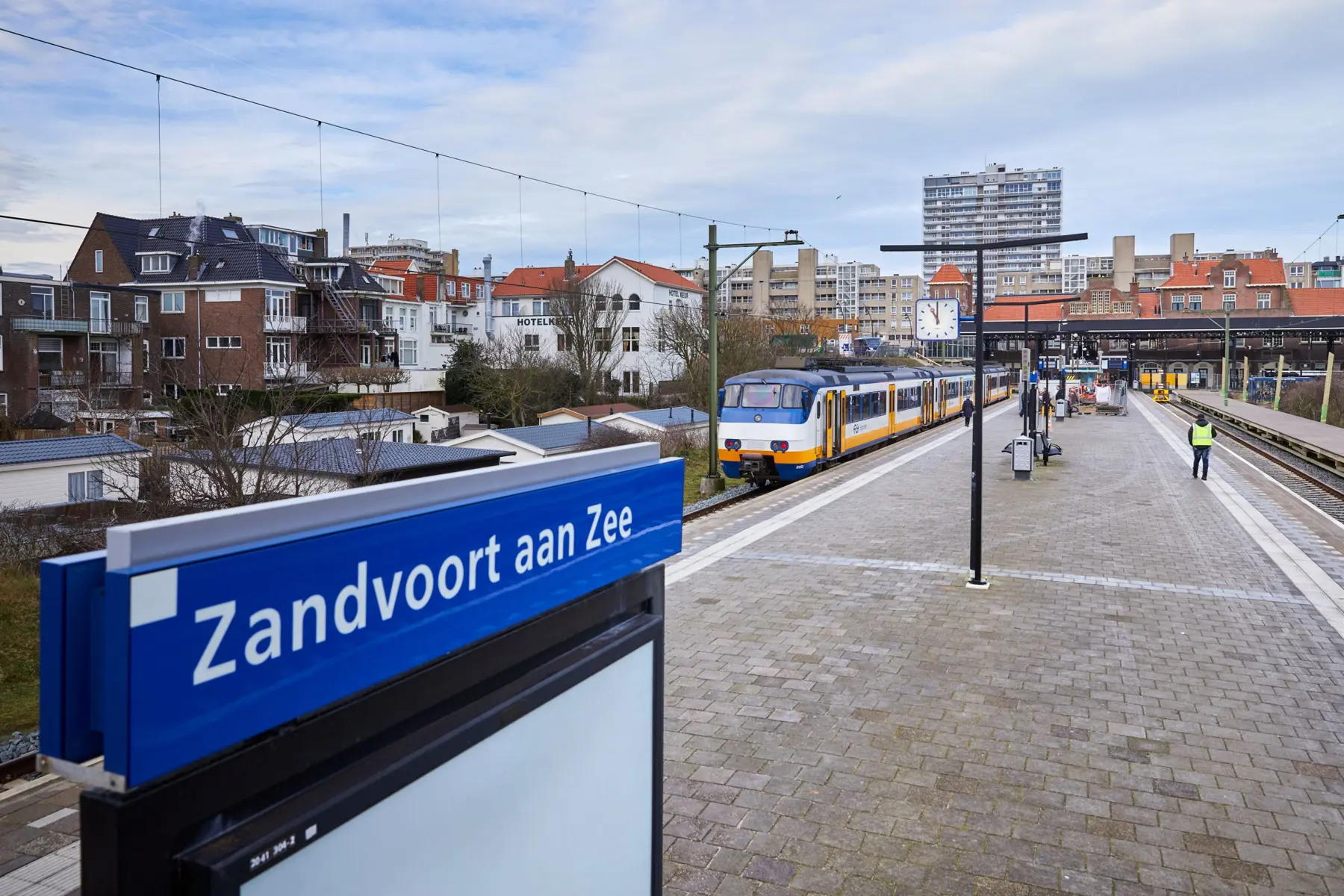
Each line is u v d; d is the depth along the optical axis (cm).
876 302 14175
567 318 5912
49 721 189
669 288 7331
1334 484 2533
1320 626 1065
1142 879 562
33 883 595
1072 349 8212
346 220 7156
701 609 1138
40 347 4578
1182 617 1101
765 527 1678
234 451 2003
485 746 282
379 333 5703
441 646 269
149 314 5134
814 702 841
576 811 328
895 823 630
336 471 2181
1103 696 853
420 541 260
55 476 2509
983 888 555
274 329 5181
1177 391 8794
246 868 204
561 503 325
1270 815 636
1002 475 2389
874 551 1466
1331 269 16400
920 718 804
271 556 215
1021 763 718
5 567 1942
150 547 190
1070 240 1182
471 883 280
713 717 809
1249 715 809
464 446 3722
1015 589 1227
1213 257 16900
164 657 192
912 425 3747
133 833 190
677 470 412
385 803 246
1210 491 2114
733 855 592
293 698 221
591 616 350
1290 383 6981
